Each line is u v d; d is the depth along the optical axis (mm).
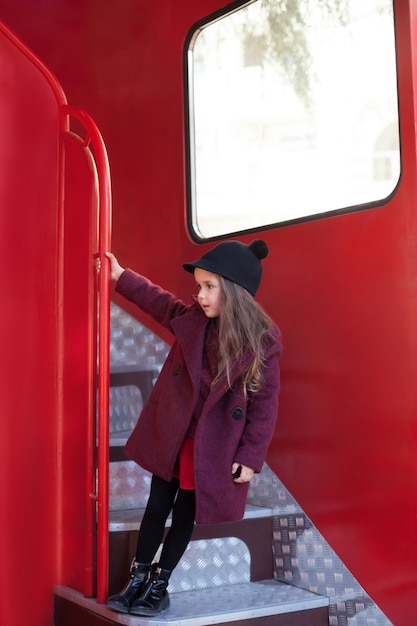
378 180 2639
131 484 2957
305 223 2877
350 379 2652
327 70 2865
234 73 3271
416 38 2498
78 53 3965
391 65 2621
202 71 3420
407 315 2461
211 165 3367
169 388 2535
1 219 2660
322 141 2871
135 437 2561
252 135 3184
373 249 2594
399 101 2518
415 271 2443
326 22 2879
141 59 3691
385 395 2523
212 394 2436
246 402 2486
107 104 3850
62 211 2840
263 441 2445
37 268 2758
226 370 2426
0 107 2672
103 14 3879
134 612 2363
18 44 2729
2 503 2615
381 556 2508
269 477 2961
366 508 2568
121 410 3275
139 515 2793
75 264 2773
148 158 3648
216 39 3359
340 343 2699
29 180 2740
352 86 2762
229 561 2803
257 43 3176
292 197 2990
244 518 2850
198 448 2402
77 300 2758
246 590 2730
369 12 2711
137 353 3586
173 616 2383
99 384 2551
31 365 2725
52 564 2766
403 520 2438
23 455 2688
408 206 2477
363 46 2729
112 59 3828
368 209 2621
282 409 2932
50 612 2740
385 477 2506
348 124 2773
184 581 2699
